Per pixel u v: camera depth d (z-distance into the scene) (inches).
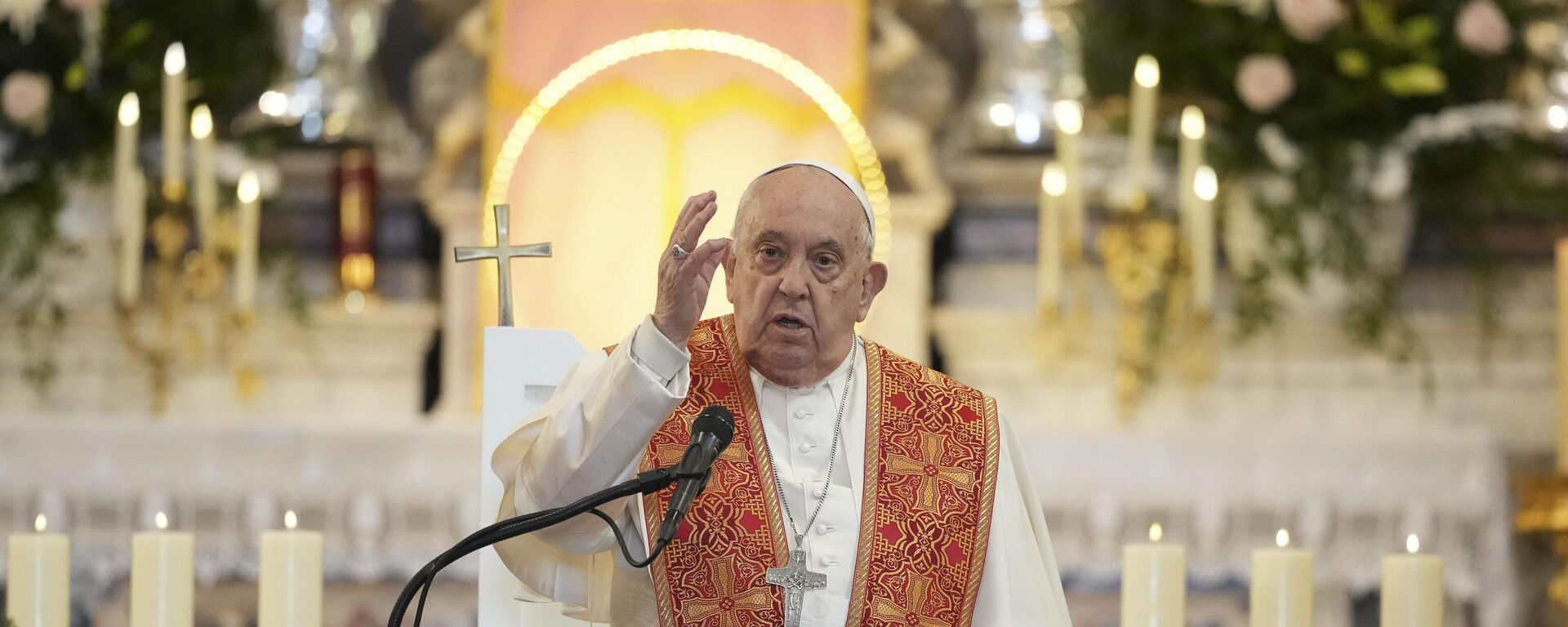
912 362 567.8
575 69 1086.4
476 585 958.4
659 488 445.1
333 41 1139.3
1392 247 1040.2
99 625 924.6
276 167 1095.6
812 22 1091.9
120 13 1079.6
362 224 1059.9
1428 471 929.5
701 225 465.1
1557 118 1103.0
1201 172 965.8
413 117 1124.5
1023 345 1034.7
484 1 1104.8
